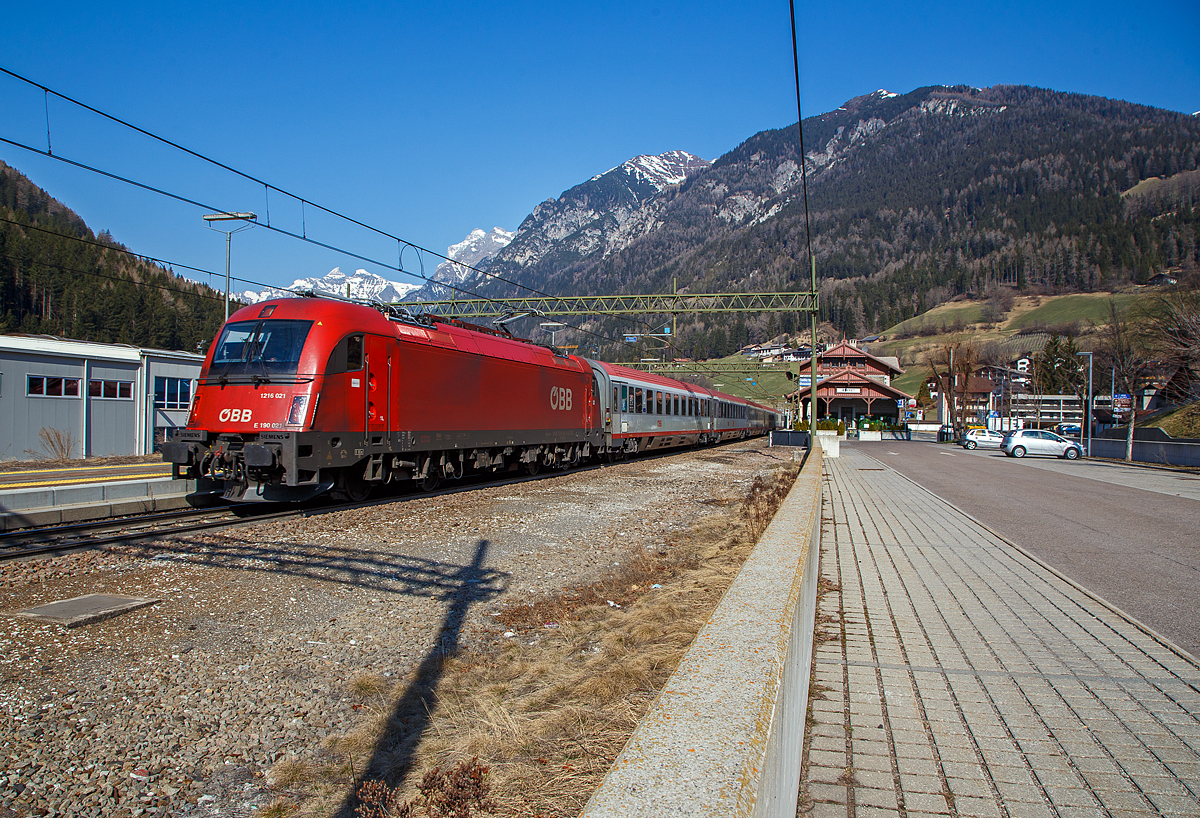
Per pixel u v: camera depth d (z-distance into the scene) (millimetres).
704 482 18641
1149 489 17391
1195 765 3242
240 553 8336
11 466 21625
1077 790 2990
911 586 6918
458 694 4637
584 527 11047
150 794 3395
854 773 3137
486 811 3105
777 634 2293
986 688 4230
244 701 4414
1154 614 5906
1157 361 43156
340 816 3232
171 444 11453
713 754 1422
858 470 24047
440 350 14625
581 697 4488
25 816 3160
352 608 6391
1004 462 29859
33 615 5793
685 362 44594
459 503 13062
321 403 11281
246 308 12203
